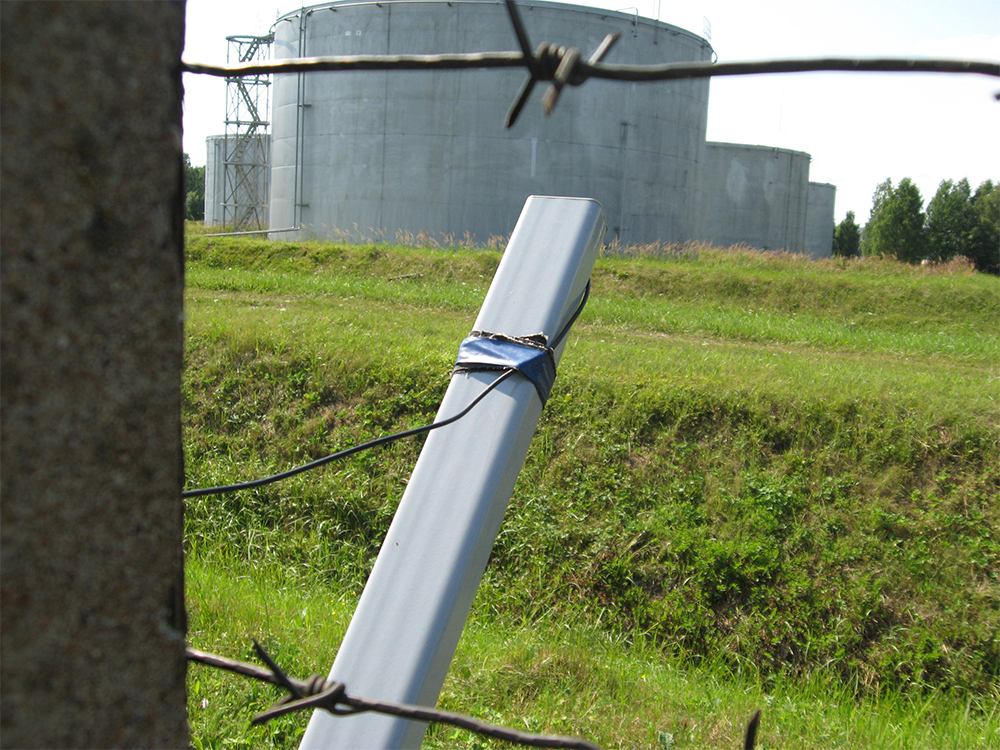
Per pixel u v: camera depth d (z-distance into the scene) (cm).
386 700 171
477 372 211
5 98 82
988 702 580
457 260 1772
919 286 1553
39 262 85
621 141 2494
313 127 2606
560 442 805
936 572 659
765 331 1303
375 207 2502
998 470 734
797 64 105
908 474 743
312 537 739
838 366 1016
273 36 2953
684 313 1420
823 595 649
